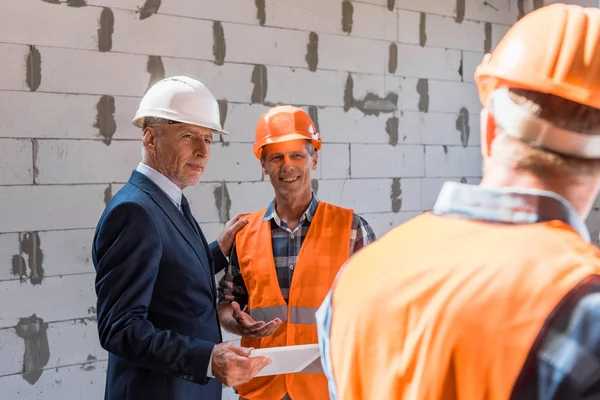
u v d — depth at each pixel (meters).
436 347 0.59
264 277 2.01
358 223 2.09
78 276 2.76
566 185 0.61
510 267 0.57
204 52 3.02
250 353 1.55
